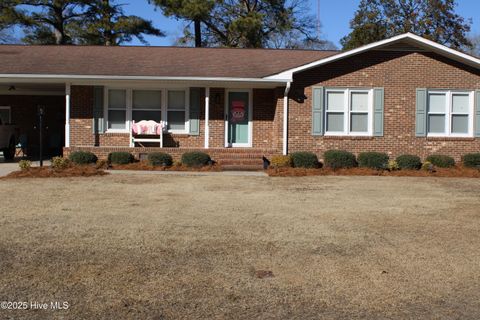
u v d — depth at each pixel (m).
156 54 20.83
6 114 23.50
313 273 5.95
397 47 18.09
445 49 17.67
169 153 17.66
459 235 7.74
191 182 13.61
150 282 5.58
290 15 37.84
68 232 7.70
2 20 31.17
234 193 11.73
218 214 9.19
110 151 17.73
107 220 8.57
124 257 6.46
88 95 18.91
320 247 7.02
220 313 4.81
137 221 8.52
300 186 13.06
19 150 23.22
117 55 20.42
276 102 18.33
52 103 23.69
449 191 12.31
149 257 6.47
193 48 22.39
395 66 18.17
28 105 23.53
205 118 18.73
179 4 33.59
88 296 5.18
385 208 9.93
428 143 18.27
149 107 19.20
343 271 6.03
